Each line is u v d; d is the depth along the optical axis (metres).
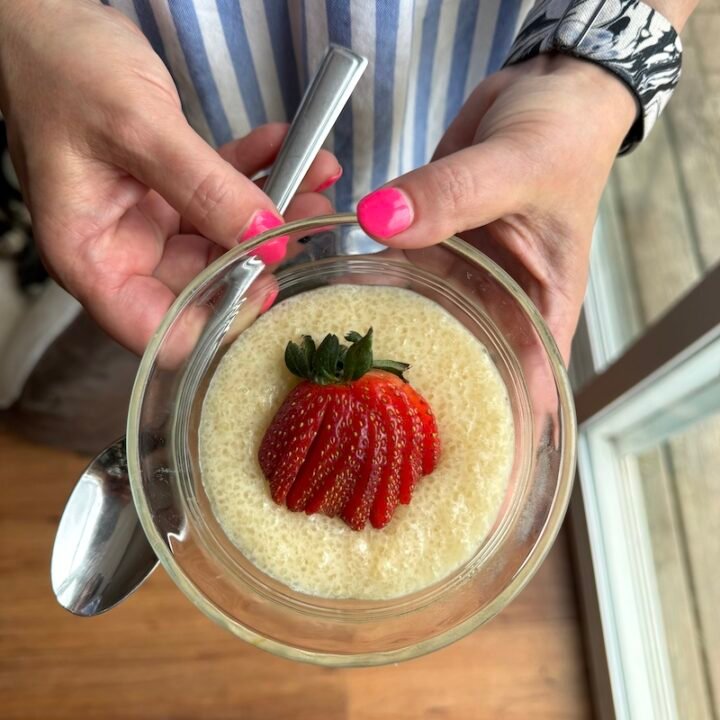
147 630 0.40
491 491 0.23
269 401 0.23
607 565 0.39
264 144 0.27
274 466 0.21
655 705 0.37
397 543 0.22
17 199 0.39
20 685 0.40
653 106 0.25
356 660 0.20
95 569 0.25
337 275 0.24
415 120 0.31
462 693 0.40
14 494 0.43
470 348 0.23
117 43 0.22
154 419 0.22
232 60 0.28
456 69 0.30
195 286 0.22
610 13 0.23
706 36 0.36
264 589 0.22
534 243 0.25
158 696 0.40
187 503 0.22
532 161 0.22
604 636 0.38
